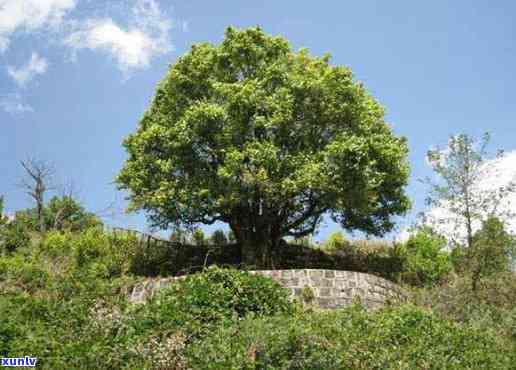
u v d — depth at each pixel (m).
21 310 12.97
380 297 19.06
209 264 25.05
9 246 24.92
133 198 25.00
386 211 26.28
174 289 14.09
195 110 23.52
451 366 12.40
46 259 22.17
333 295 18.61
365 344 12.39
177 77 25.30
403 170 25.33
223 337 11.86
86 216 32.59
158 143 24.70
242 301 13.89
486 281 20.48
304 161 23.36
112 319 12.95
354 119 24.84
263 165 23.00
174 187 23.78
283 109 23.78
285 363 11.13
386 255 26.12
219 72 25.59
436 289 19.59
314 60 25.88
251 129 24.12
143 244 24.59
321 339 11.84
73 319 12.98
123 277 19.50
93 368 11.00
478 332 14.79
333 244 27.72
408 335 13.26
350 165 22.64
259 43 25.70
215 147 24.48
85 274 16.86
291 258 26.45
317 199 24.50
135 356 11.39
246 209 25.06
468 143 23.47
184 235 26.67
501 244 21.72
